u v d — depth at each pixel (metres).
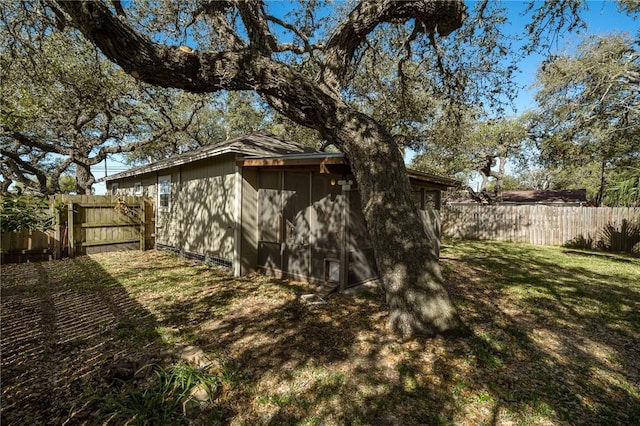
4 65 7.35
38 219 8.19
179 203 9.03
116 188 14.67
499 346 3.53
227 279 6.39
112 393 2.57
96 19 3.12
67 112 11.56
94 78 9.34
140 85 10.12
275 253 6.78
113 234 9.50
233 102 15.59
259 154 6.79
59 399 2.54
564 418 2.41
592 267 8.16
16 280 6.09
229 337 3.72
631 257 9.80
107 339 3.61
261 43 5.27
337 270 5.88
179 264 7.80
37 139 12.62
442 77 7.88
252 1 4.99
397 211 3.92
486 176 23.58
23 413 2.37
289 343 3.58
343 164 5.30
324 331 3.91
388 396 2.65
